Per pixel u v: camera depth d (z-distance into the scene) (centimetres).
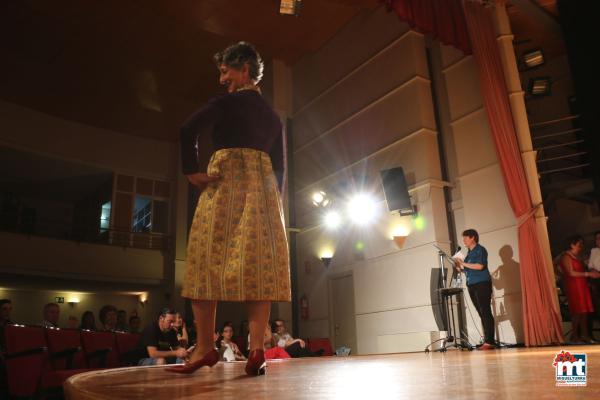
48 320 635
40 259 1210
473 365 179
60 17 992
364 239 927
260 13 985
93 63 1141
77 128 1364
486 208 765
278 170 190
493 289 735
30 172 1420
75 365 454
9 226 1456
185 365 166
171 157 1520
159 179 1485
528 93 863
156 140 1503
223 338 694
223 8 966
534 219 684
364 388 105
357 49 1012
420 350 758
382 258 884
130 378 149
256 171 173
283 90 1165
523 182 697
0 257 1152
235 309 1181
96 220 1498
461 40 778
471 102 815
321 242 1026
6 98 1230
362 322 899
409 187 859
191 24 1017
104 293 1505
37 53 1102
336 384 118
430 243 805
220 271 161
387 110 923
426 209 821
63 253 1250
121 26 1022
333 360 316
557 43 937
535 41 926
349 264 951
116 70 1171
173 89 1259
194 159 169
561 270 609
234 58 187
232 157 172
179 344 562
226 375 161
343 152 1009
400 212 843
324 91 1082
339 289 978
